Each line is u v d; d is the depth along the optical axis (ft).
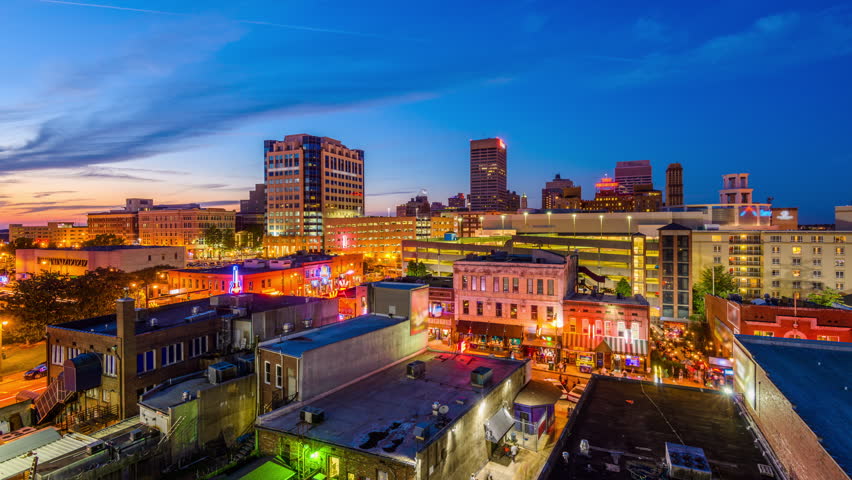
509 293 197.77
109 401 120.06
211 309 153.69
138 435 94.63
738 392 97.40
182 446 97.40
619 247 330.34
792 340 90.79
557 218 433.48
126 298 117.39
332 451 79.15
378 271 541.75
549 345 184.24
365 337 115.75
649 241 310.86
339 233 651.66
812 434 55.88
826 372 75.87
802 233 289.74
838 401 64.54
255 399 113.39
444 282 240.94
